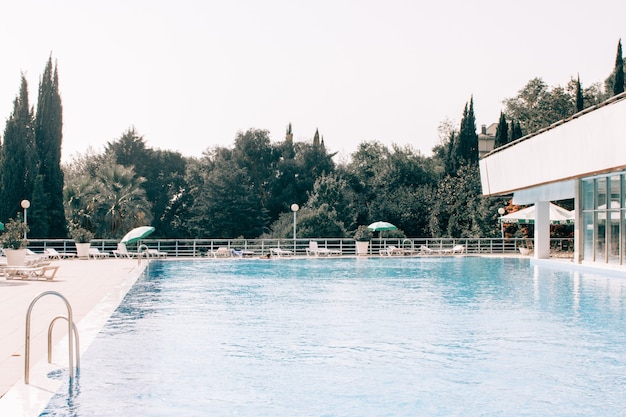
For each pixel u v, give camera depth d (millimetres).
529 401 6754
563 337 10133
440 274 22656
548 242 28781
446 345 9453
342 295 15727
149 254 32812
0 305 12633
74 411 6148
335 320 11703
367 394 6961
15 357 7898
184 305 13625
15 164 37031
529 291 16844
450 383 7406
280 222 44719
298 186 55781
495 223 42188
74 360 7977
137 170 56719
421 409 6477
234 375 7652
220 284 18547
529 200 30000
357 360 8469
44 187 38125
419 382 7438
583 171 21641
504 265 27734
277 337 9977
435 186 51938
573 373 7863
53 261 27641
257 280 19891
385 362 8367
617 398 6867
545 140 24953
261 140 58062
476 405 6613
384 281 19703
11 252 19250
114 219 44125
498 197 43094
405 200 48281
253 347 9211
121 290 15750
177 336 9969
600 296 15688
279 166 56688
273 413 6297
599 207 23844
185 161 59875
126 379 7309
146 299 14633
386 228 35312
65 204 42375
